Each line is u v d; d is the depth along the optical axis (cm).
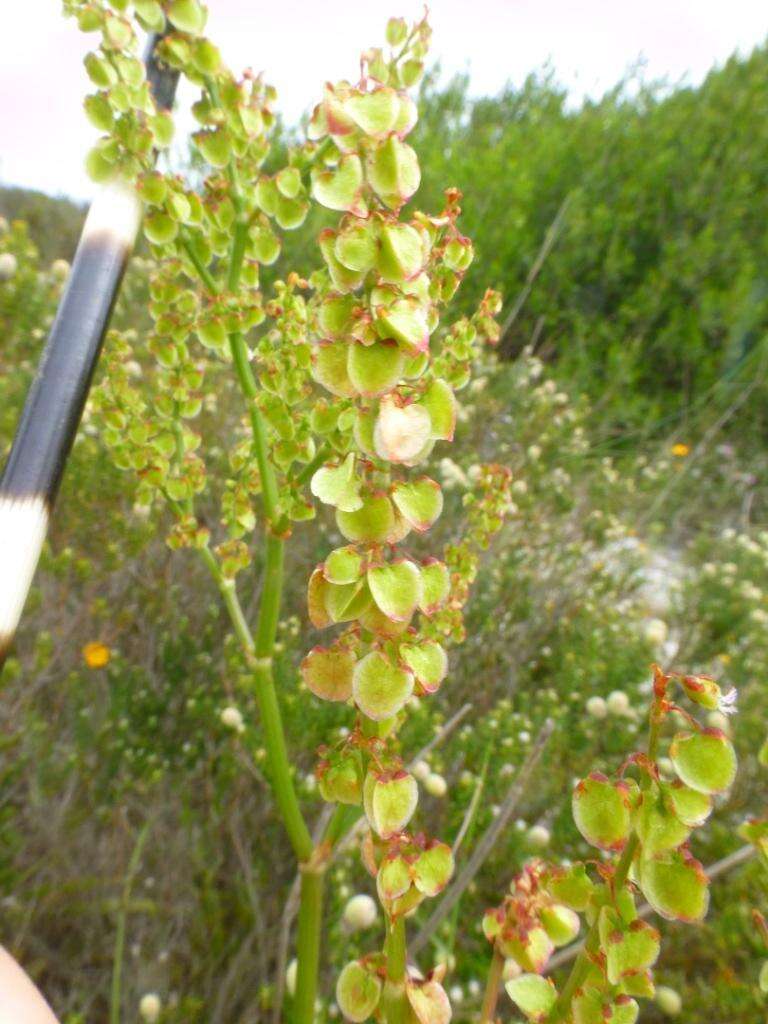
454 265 12
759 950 28
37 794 31
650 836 8
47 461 10
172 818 33
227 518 19
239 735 32
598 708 36
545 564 53
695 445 85
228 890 31
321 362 9
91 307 12
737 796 35
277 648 18
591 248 94
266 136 17
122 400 20
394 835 9
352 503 9
